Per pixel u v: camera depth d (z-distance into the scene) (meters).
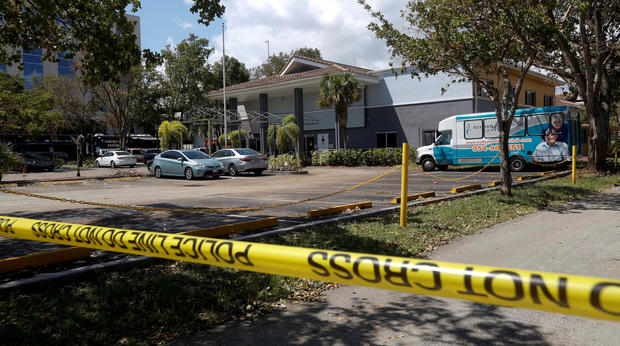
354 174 22.03
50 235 2.36
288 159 24.88
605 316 1.05
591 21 16.47
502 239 6.77
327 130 34.06
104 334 3.23
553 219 8.43
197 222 7.96
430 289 1.30
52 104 34.50
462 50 9.78
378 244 6.04
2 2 7.10
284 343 3.31
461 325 3.62
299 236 6.36
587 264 5.30
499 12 9.46
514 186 12.90
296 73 35.12
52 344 3.08
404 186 7.33
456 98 27.61
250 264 1.65
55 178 21.30
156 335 3.35
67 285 4.19
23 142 42.44
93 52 7.98
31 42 7.95
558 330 3.49
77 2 7.39
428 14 10.09
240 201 11.23
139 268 4.84
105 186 17.06
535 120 19.75
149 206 10.41
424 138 29.25
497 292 1.19
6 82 27.78
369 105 31.64
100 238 2.13
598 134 17.53
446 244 6.49
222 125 37.28
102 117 44.53
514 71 28.67
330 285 4.71
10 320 3.35
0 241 6.41
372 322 3.70
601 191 12.73
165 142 30.53
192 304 3.87
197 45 45.50
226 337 3.41
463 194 11.51
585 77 18.11
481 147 21.06
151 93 43.12
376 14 10.85
